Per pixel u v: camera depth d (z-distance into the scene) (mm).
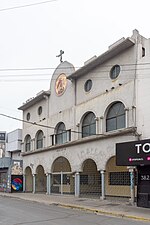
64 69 30484
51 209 18484
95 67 25750
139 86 20891
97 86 25344
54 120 31219
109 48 24156
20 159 41750
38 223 12617
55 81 31969
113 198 23516
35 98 34688
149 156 15680
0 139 50594
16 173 37156
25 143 38219
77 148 26469
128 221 13898
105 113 23859
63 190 30453
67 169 30953
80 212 17266
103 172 23078
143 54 21594
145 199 16562
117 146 17578
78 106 27281
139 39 21781
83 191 26219
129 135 20906
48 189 30844
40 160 33062
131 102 21328
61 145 28484
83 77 27281
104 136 22953
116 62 23500
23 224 12281
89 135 25797
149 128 19625
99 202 21469
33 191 34188
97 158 23781
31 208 18781
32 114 36656
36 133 35125
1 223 12469
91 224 12688
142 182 16953
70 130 28203
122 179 24250
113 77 23828
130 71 22000
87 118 26375
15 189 36531
